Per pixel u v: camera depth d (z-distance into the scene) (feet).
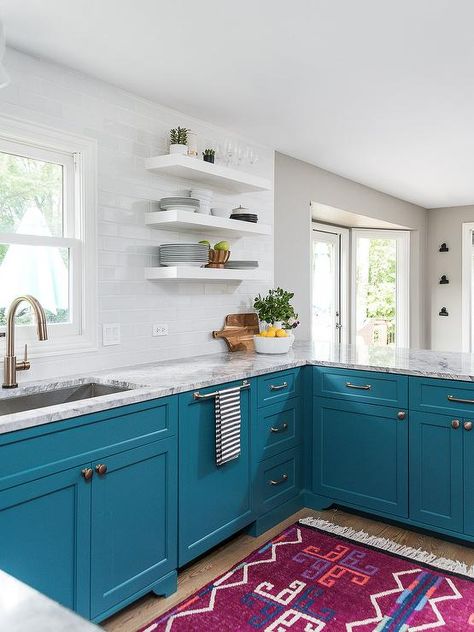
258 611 6.84
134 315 9.52
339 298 19.89
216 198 11.28
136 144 9.48
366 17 6.88
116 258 9.16
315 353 11.12
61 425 5.83
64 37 7.34
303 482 10.31
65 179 8.47
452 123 11.15
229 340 11.45
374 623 6.57
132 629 6.51
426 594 7.20
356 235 20.43
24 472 5.48
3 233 7.63
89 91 8.64
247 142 12.26
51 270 8.32
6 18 6.82
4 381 7.41
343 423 9.71
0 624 1.73
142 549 6.88
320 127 11.40
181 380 7.86
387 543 8.72
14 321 7.34
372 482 9.37
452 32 7.29
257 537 9.03
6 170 7.76
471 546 8.61
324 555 8.30
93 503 6.21
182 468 7.49
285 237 13.62
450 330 21.93
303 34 7.34
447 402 8.47
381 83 9.05
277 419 9.50
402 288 21.56
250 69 8.46
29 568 5.56
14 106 7.57
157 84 9.03
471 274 21.62
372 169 15.25
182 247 9.43
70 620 1.76
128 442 6.65
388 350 11.55
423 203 20.88
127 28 7.12
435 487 8.64
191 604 7.01
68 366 8.42
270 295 12.12
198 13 6.75
